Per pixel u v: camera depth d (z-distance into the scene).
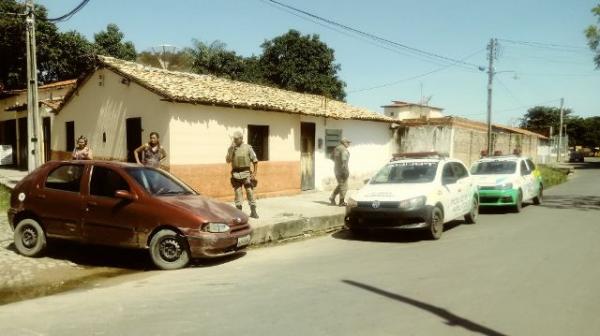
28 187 7.84
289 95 18.05
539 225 11.26
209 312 4.98
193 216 7.13
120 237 7.27
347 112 18.23
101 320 4.75
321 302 5.32
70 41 27.95
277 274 6.71
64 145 15.58
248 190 10.52
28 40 13.98
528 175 14.91
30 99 14.14
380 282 6.20
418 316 4.84
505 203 13.38
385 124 20.66
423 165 10.66
